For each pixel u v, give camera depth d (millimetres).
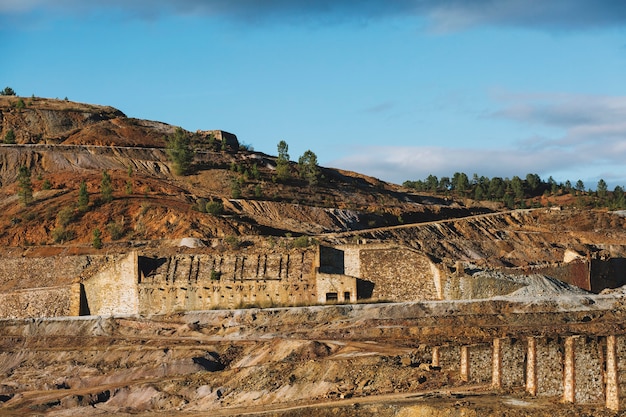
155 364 142750
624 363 97000
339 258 169125
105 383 139000
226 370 130250
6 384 142625
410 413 97938
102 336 157375
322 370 119312
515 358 106125
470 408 95625
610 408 95500
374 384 113062
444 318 146750
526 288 162000
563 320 145500
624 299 153875
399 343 132125
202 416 117062
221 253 176375
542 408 95250
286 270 169750
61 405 131875
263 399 118688
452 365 112625
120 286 173875
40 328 160875
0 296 190000
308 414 104250
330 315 153125
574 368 98562
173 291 171000
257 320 154875
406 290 165125
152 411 125375
